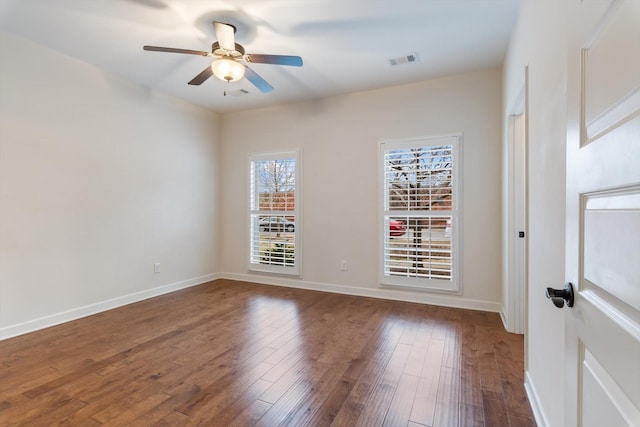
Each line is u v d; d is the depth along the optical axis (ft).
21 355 8.40
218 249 17.34
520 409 6.21
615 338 2.21
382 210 13.56
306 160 15.23
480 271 12.05
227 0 7.97
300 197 15.30
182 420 5.90
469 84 12.18
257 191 16.40
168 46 10.23
